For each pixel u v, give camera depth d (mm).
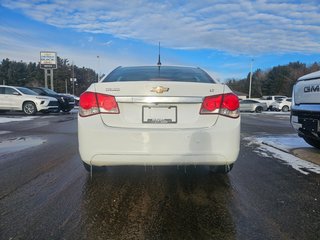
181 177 4422
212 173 4598
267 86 97000
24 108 18719
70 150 6430
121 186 4035
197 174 4570
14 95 18719
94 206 3391
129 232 2822
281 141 7984
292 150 6594
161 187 4012
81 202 3498
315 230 2867
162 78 4129
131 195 3725
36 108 18688
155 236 2754
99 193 3781
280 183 4242
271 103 38562
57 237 2723
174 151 3684
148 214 3201
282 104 37094
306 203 3520
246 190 3939
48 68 44406
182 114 3771
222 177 4457
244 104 34562
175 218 3111
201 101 3773
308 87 5777
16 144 7203
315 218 3123
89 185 4066
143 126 3730
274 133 10148
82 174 4570
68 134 9062
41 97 18875
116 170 4715
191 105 3781
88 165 4199
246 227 2922
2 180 4277
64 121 13844
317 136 5676
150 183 4156
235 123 3809
